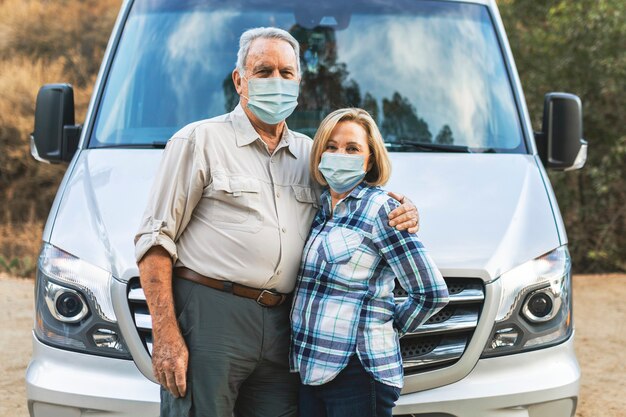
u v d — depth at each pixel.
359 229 2.93
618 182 10.12
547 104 4.78
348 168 2.95
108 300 3.44
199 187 2.96
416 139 4.50
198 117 4.50
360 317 2.93
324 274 2.94
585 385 5.87
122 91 4.63
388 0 4.98
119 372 3.42
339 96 4.61
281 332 3.03
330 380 2.95
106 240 3.58
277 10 4.87
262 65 3.01
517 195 3.96
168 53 4.73
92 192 3.90
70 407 3.43
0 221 12.41
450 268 3.45
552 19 10.23
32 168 12.98
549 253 3.70
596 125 10.11
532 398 3.50
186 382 2.91
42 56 15.92
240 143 3.02
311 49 4.73
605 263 10.24
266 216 2.98
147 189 3.87
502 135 4.57
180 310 2.97
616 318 7.69
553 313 3.63
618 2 9.81
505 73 4.85
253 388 3.14
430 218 3.70
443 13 4.98
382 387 2.93
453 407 3.42
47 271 3.61
